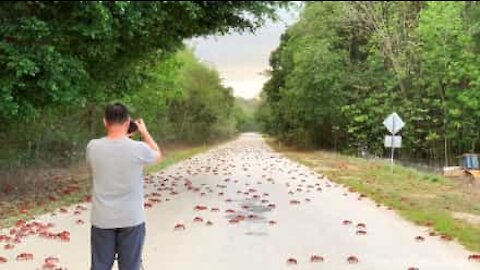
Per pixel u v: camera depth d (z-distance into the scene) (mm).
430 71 33938
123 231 5238
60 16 13859
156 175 22375
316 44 45562
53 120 23188
